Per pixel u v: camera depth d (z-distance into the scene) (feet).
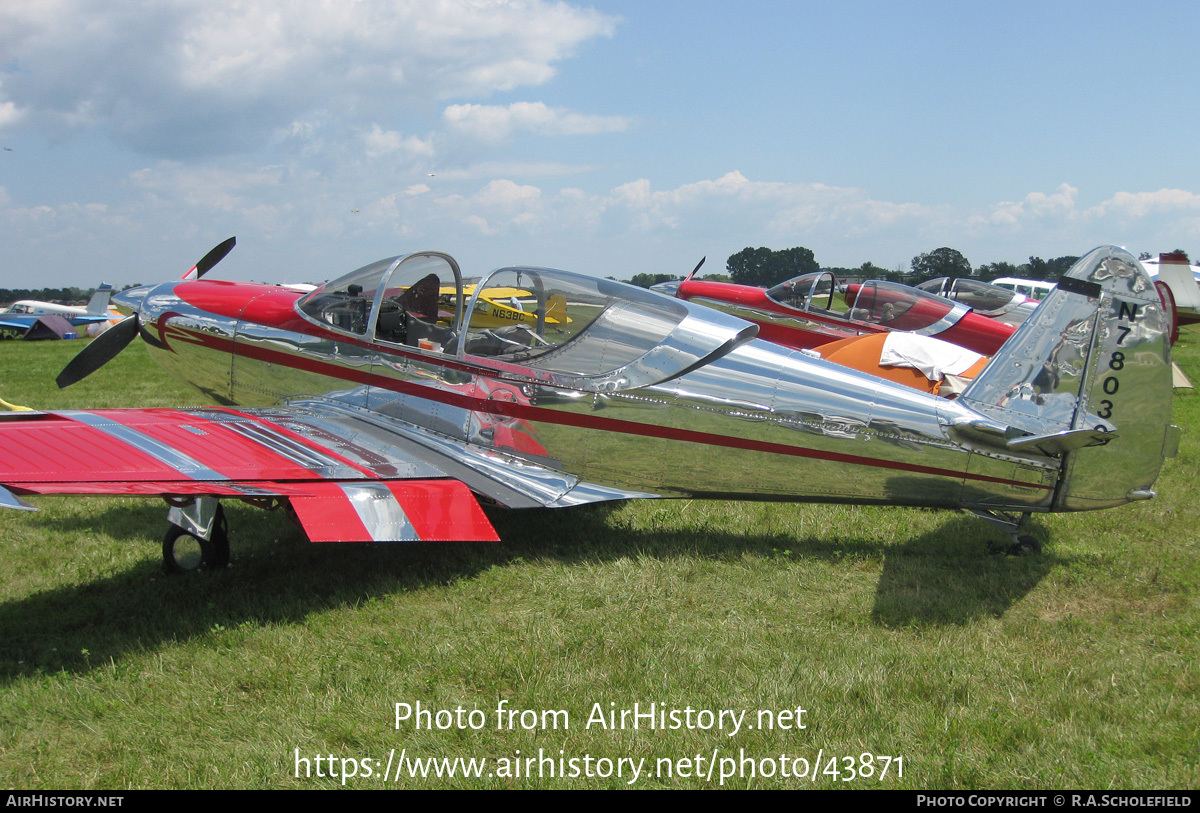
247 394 22.41
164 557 16.38
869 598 15.24
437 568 16.81
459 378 18.90
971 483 17.07
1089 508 16.92
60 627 13.67
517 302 19.27
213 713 10.84
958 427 16.78
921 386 26.45
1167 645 13.23
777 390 17.51
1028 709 11.10
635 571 16.49
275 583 15.85
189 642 12.95
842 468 17.42
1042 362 16.94
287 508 16.84
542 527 19.74
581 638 13.19
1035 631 13.75
